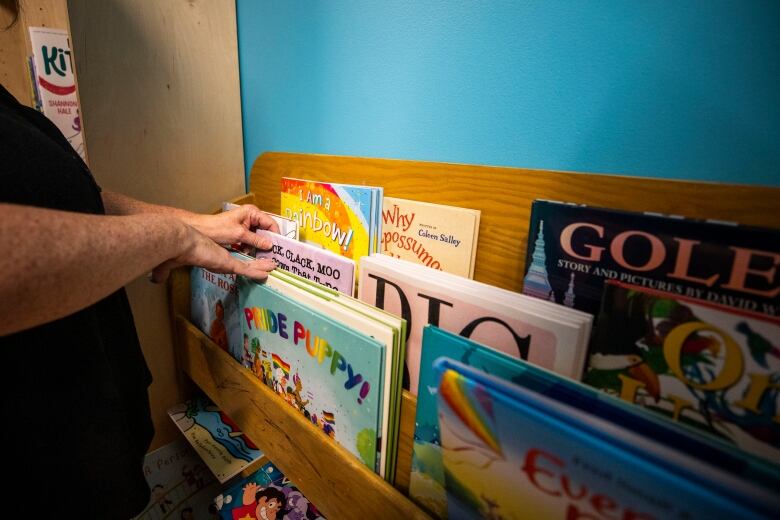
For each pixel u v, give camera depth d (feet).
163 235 1.45
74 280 1.09
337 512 1.77
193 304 2.83
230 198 3.34
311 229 2.28
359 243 2.00
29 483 1.47
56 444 1.52
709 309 1.05
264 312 1.96
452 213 1.79
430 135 2.03
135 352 2.07
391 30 2.06
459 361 1.18
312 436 1.79
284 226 2.30
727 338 1.03
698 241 1.13
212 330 2.62
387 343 1.42
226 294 2.32
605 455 0.83
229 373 2.36
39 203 1.38
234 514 2.68
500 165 1.81
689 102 1.34
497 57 1.72
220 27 2.96
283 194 2.44
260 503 2.74
